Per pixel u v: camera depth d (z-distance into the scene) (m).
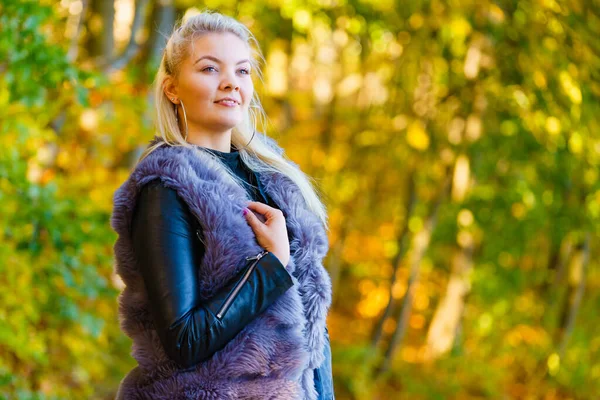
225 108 2.00
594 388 10.20
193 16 2.03
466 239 10.13
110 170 7.65
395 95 9.37
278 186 2.09
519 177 8.98
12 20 4.42
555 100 7.17
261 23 7.78
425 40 8.22
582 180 8.09
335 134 11.21
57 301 4.93
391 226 11.83
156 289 1.77
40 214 4.60
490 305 10.35
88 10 7.00
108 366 6.23
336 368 9.02
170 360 1.85
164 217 1.81
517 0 7.16
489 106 8.54
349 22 7.39
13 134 5.16
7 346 4.89
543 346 10.26
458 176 9.18
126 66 6.91
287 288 1.84
